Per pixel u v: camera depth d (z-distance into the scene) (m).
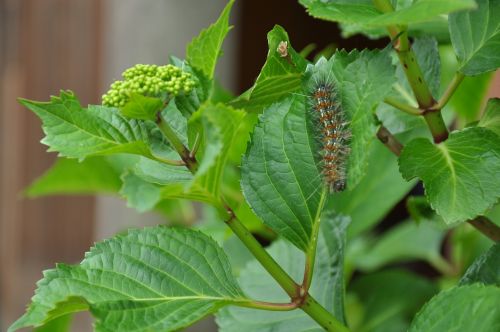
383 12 0.65
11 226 1.99
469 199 0.65
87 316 1.75
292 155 0.67
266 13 1.62
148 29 1.09
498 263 0.68
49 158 1.92
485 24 0.67
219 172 0.64
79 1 1.71
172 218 1.07
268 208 0.67
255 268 0.78
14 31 1.91
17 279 1.94
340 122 0.66
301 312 0.74
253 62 1.61
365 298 0.92
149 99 0.64
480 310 0.63
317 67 0.67
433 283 0.92
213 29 0.66
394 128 0.74
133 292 0.65
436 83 0.72
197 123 0.64
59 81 1.74
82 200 1.88
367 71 0.66
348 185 0.66
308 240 0.67
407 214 1.49
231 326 0.74
